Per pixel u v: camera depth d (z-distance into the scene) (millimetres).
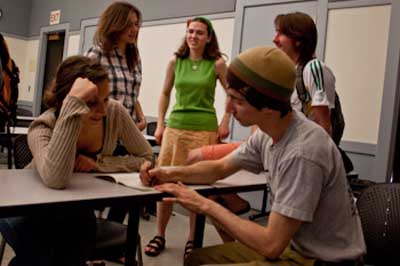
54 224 1334
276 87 1126
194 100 2525
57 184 1242
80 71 1446
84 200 1139
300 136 1165
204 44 2531
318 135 1171
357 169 3592
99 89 1453
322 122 1927
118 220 2031
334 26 3771
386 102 3422
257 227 1165
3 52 2871
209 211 1236
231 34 4629
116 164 1658
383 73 3457
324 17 3820
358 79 3609
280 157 1182
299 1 4016
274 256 1132
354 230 1214
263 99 1135
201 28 2500
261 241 1140
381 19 3484
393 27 3396
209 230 3371
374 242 1448
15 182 1278
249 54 1157
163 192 1311
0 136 2791
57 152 1259
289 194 1124
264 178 1767
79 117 1313
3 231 1452
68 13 7211
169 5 5371
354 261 1177
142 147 1787
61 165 1246
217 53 2559
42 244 1338
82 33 6824
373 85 3514
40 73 7930
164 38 5422
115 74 2428
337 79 3734
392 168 3449
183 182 1500
